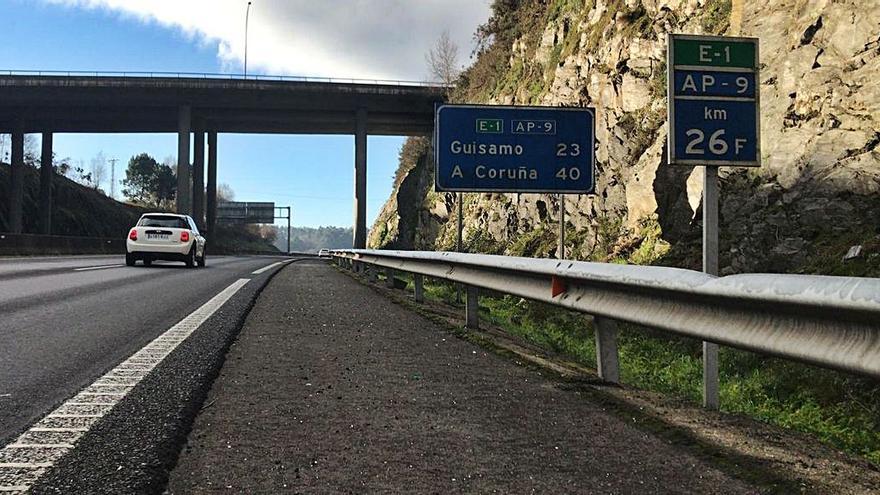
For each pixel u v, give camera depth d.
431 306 10.24
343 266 25.52
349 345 6.08
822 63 11.70
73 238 36.44
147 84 60.38
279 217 129.50
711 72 4.36
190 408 3.75
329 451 3.04
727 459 2.99
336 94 61.94
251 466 2.82
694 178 15.13
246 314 8.28
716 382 4.06
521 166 11.26
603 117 22.16
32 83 59.44
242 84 60.88
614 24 22.81
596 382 4.68
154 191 144.75
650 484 2.67
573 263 5.04
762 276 2.98
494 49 45.72
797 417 5.86
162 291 11.50
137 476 2.66
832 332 2.64
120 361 5.16
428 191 52.09
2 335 6.46
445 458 2.96
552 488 2.61
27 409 3.72
